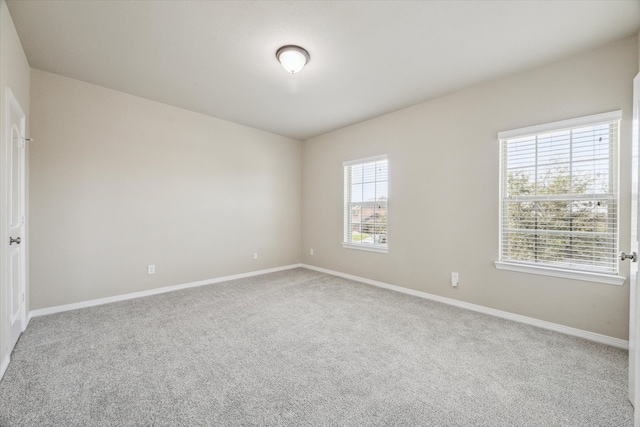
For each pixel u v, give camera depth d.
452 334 2.45
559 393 1.66
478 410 1.52
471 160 3.07
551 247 2.59
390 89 3.14
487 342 2.30
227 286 3.96
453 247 3.22
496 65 2.62
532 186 2.69
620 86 2.23
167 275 3.68
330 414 1.48
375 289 3.86
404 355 2.09
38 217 2.76
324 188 4.93
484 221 2.98
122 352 2.09
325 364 1.97
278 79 2.94
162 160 3.62
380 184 4.06
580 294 2.40
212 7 1.91
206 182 4.06
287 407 1.53
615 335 2.24
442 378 1.81
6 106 1.85
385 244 3.97
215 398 1.60
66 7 1.91
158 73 2.83
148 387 1.69
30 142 2.71
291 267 5.23
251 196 4.62
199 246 3.99
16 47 2.16
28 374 1.79
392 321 2.73
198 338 2.34
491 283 2.93
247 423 1.42
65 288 2.93
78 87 2.99
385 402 1.58
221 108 3.78
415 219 3.58
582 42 2.26
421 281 3.52
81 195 3.02
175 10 1.94
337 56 2.50
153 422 1.41
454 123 3.21
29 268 2.71
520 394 1.65
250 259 4.62
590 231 2.39
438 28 2.12
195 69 2.74
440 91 3.20
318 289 3.84
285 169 5.13
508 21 2.03
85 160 3.04
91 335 2.36
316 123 4.38
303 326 2.61
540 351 2.15
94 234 3.11
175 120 3.73
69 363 1.93
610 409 1.53
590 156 2.39
